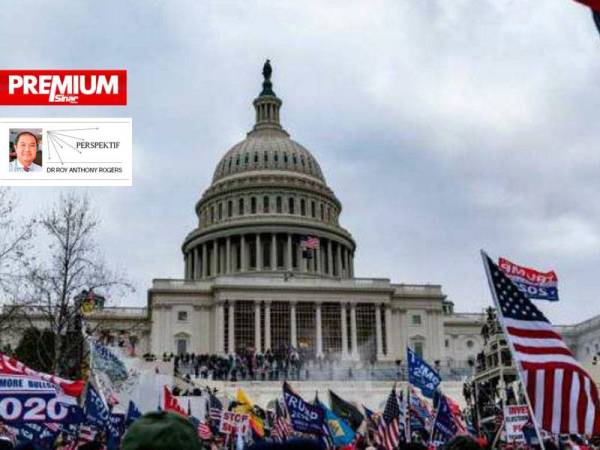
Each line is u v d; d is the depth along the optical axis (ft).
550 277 90.27
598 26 32.19
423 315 418.72
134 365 132.36
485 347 213.66
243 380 313.73
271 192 491.72
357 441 105.19
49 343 176.45
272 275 442.50
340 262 483.51
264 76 566.36
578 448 90.27
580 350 463.42
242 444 114.32
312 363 335.67
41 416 66.59
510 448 92.48
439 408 101.60
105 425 84.28
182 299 404.57
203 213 511.40
